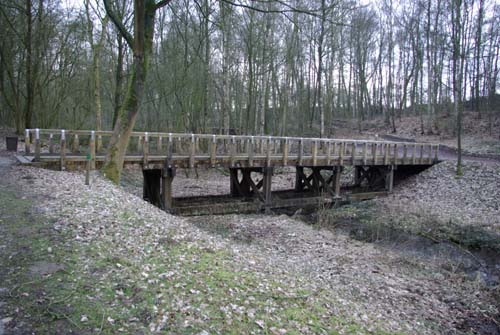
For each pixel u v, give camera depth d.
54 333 3.21
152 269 4.89
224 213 13.56
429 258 9.97
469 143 26.06
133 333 3.39
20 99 25.33
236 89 27.81
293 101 35.75
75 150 11.98
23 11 19.02
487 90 35.62
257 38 22.45
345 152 19.02
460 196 16.39
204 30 18.12
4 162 11.31
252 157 14.10
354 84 47.34
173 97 24.94
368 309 5.90
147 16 10.27
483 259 10.09
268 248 9.35
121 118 10.69
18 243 5.08
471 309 6.77
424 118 36.16
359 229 12.96
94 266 4.66
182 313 3.91
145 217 7.38
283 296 5.09
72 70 25.78
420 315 6.22
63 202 7.27
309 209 16.23
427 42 30.09
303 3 19.06
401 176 21.36
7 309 3.47
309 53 32.84
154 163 12.29
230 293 4.67
